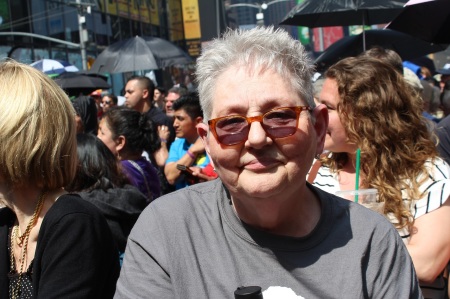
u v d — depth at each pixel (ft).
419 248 7.56
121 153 13.50
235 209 5.63
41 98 6.56
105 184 10.21
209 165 16.02
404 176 7.99
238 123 5.23
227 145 5.24
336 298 5.26
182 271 5.42
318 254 5.43
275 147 5.22
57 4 83.15
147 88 24.03
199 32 123.75
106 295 6.70
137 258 5.60
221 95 5.32
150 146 13.99
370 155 8.15
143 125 13.83
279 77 5.28
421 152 8.11
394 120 8.15
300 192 5.55
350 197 7.73
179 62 33.24
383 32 25.35
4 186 6.68
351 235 5.56
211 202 5.84
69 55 85.10
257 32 5.55
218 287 5.33
